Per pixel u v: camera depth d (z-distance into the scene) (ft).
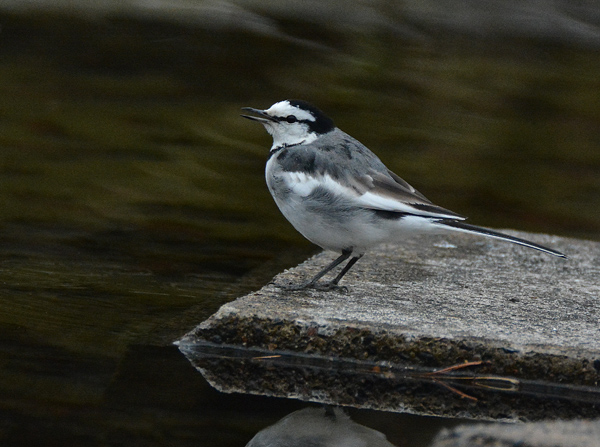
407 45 93.30
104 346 27.76
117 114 67.05
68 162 55.47
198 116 67.92
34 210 45.55
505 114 74.43
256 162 58.70
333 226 30.83
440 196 54.60
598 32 99.50
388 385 26.43
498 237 29.45
